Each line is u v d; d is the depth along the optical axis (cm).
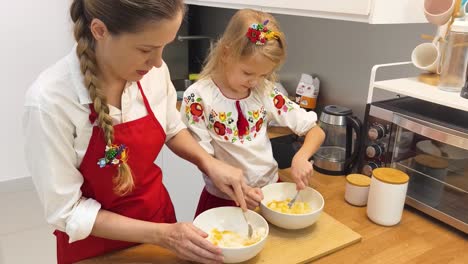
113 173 87
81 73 79
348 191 121
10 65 257
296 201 112
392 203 107
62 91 78
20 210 250
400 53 143
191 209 197
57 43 268
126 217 87
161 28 71
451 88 113
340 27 163
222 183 103
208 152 116
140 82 92
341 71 167
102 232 84
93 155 84
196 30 263
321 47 174
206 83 119
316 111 181
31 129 76
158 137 96
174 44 241
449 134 101
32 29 257
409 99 127
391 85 119
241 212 103
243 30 108
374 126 123
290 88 196
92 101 80
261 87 123
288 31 190
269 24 111
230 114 118
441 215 109
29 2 251
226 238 95
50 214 81
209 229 99
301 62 186
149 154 95
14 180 276
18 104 267
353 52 160
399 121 114
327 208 118
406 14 115
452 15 116
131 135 90
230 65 112
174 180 205
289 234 101
